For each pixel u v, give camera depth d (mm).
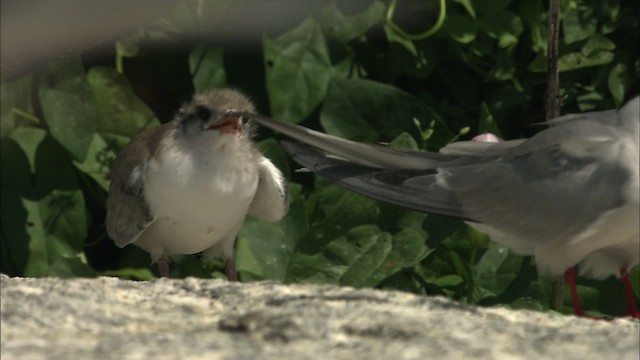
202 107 10305
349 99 12625
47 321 7824
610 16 12953
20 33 12594
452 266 11930
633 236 9414
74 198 12602
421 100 12625
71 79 12602
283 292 8602
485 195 9648
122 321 7953
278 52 12805
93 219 13094
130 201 10688
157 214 10562
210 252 11359
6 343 7289
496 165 9680
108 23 12812
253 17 12898
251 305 8352
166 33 13070
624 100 9742
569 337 7602
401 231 11812
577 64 12945
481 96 13328
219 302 8484
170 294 8672
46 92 12547
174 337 7449
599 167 9305
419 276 11914
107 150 12648
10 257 12516
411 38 12742
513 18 12852
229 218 10656
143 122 12711
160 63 13188
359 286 11539
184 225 10609
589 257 9922
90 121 12578
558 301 11484
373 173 9711
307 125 12891
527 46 13141
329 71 12883
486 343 7375
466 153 9906
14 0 12570
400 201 9609
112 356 7023
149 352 7105
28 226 12523
